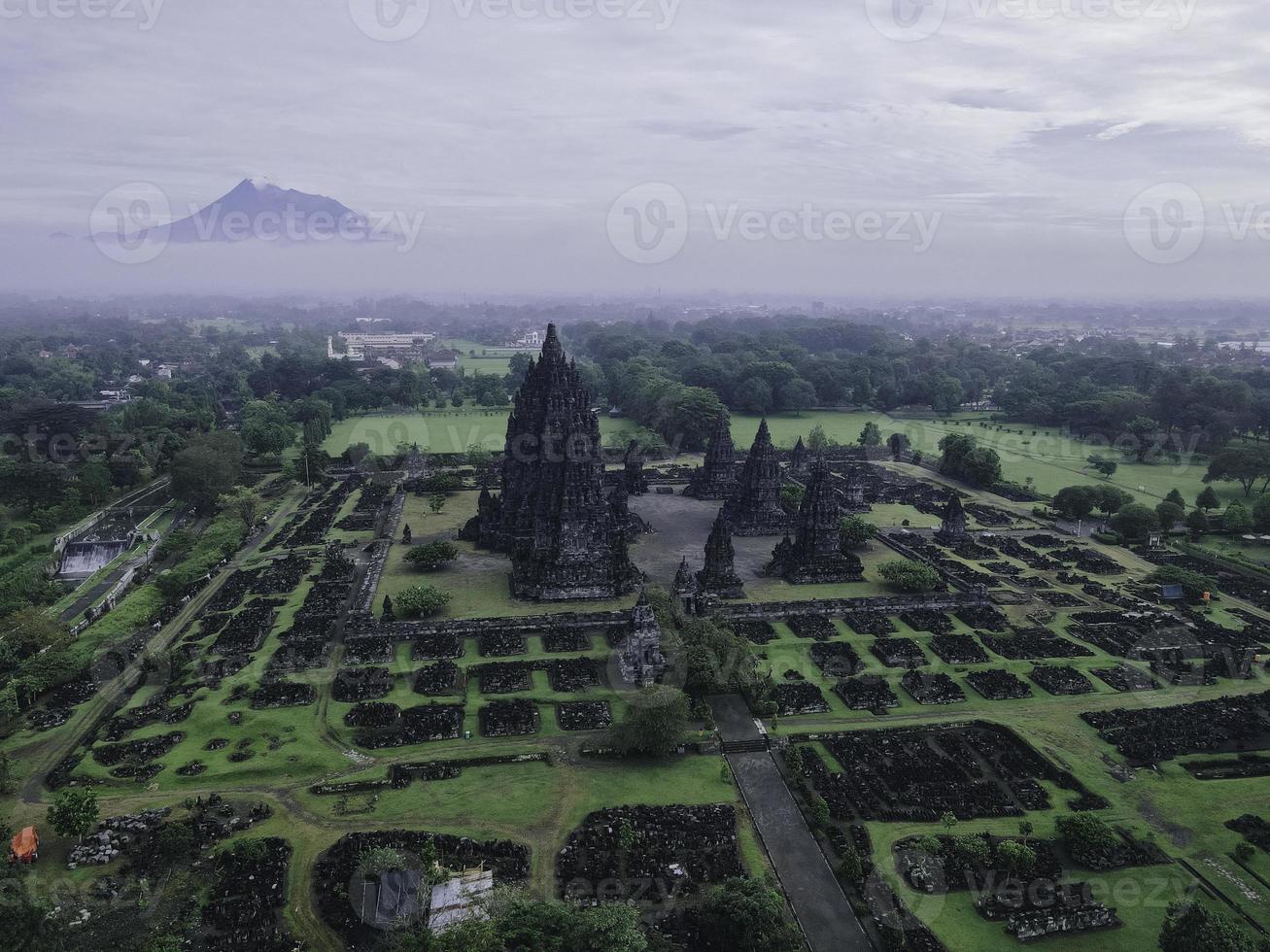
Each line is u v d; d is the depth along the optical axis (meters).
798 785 91.56
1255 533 183.62
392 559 160.75
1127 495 190.38
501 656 120.56
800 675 116.94
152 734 99.00
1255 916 73.25
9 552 164.12
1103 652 126.00
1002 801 89.06
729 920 67.19
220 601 139.88
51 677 109.50
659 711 95.56
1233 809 88.50
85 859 77.81
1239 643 126.88
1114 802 89.44
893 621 135.62
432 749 97.62
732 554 145.00
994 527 192.88
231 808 85.56
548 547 143.00
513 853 79.56
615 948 60.09
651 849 81.06
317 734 99.50
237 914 71.00
